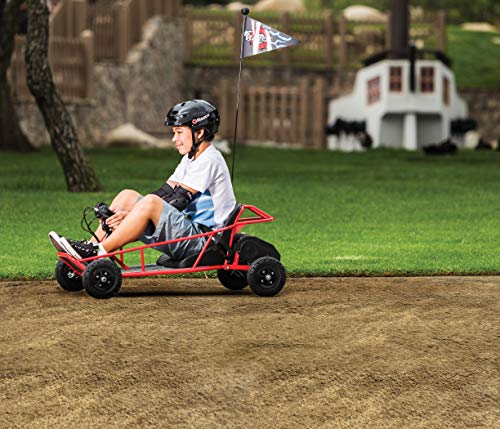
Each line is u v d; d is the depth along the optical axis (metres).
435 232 17.36
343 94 43.28
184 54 48.03
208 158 11.38
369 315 10.59
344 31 48.66
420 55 41.69
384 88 40.16
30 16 21.67
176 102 47.22
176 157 32.84
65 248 11.16
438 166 31.66
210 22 48.47
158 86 44.88
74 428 7.96
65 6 38.16
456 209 20.77
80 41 38.19
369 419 8.16
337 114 42.34
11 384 8.63
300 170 29.33
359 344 9.61
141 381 8.70
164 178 26.19
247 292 11.80
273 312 10.68
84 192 22.41
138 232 11.22
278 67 48.06
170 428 7.97
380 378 8.81
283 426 8.03
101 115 39.34
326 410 8.28
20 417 8.11
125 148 36.78
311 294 11.58
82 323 10.16
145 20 44.09
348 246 15.60
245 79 47.91
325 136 42.53
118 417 8.12
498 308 10.95
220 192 11.48
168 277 12.84
